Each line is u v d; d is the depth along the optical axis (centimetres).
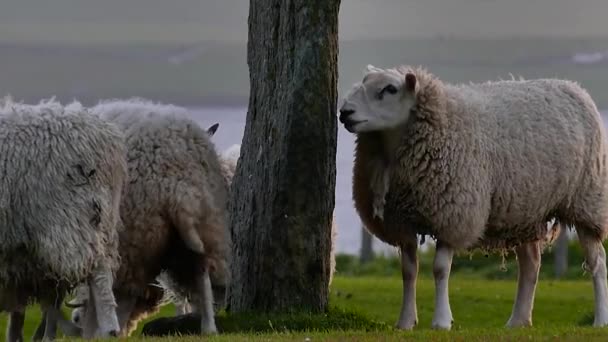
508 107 2206
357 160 2200
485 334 1847
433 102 2112
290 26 2139
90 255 1809
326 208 2166
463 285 4253
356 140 2205
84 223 1803
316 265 2161
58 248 1783
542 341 1758
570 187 2261
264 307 2156
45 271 1802
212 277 2061
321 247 2166
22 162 1781
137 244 1970
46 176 1786
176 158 1984
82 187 1806
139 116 2003
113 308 1855
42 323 2114
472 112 2150
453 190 2100
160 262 2022
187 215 1972
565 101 2275
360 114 2108
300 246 2145
